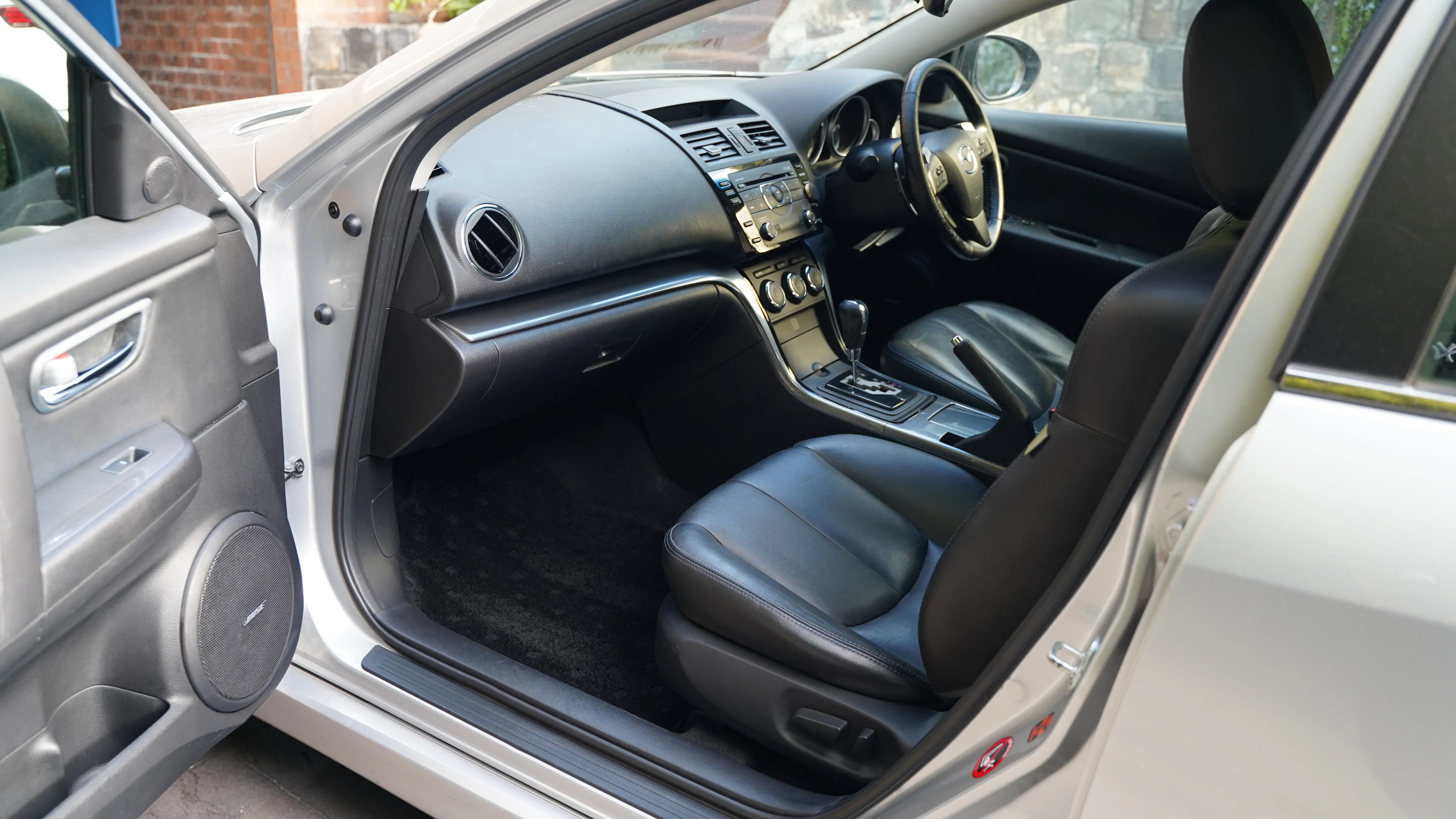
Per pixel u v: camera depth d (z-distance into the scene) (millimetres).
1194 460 756
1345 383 705
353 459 1494
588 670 1836
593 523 2244
